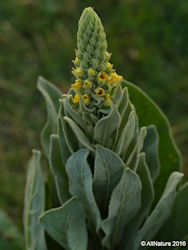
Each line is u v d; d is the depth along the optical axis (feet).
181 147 4.82
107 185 2.38
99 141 2.28
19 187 4.62
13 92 5.31
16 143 4.98
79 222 2.45
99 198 2.45
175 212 2.90
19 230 4.37
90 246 2.78
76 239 2.42
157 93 5.06
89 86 2.11
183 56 5.36
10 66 5.49
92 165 2.40
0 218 3.75
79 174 2.31
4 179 4.66
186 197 2.86
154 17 5.58
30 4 6.01
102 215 2.55
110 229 2.51
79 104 2.21
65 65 5.39
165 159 3.06
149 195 2.62
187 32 5.47
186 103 5.05
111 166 2.29
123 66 5.31
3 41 5.71
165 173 3.07
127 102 2.28
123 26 5.61
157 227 2.65
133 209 2.51
